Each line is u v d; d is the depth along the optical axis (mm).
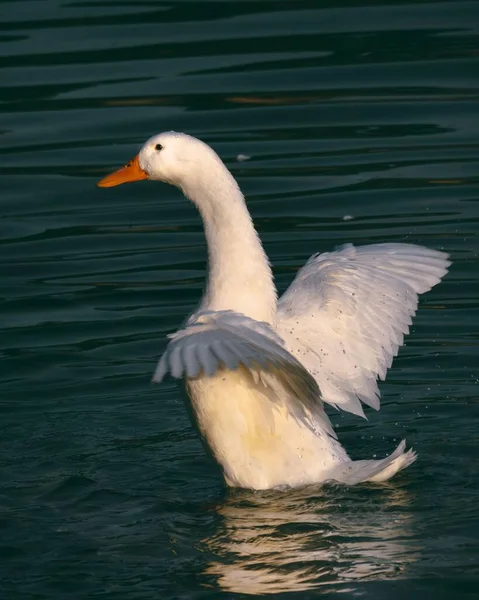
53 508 10023
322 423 9805
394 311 10805
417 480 10383
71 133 18031
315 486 10141
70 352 13102
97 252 15336
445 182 16484
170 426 11742
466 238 15062
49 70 19781
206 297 10266
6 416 11906
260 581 8641
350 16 21547
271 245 15086
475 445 11125
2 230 15891
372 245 11438
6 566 8961
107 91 19047
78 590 8586
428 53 19953
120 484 10523
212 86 19125
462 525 9430
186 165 10438
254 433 10109
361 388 10578
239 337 8516
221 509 9898
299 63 19797
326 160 17219
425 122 18125
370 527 9438
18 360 12945
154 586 8625
